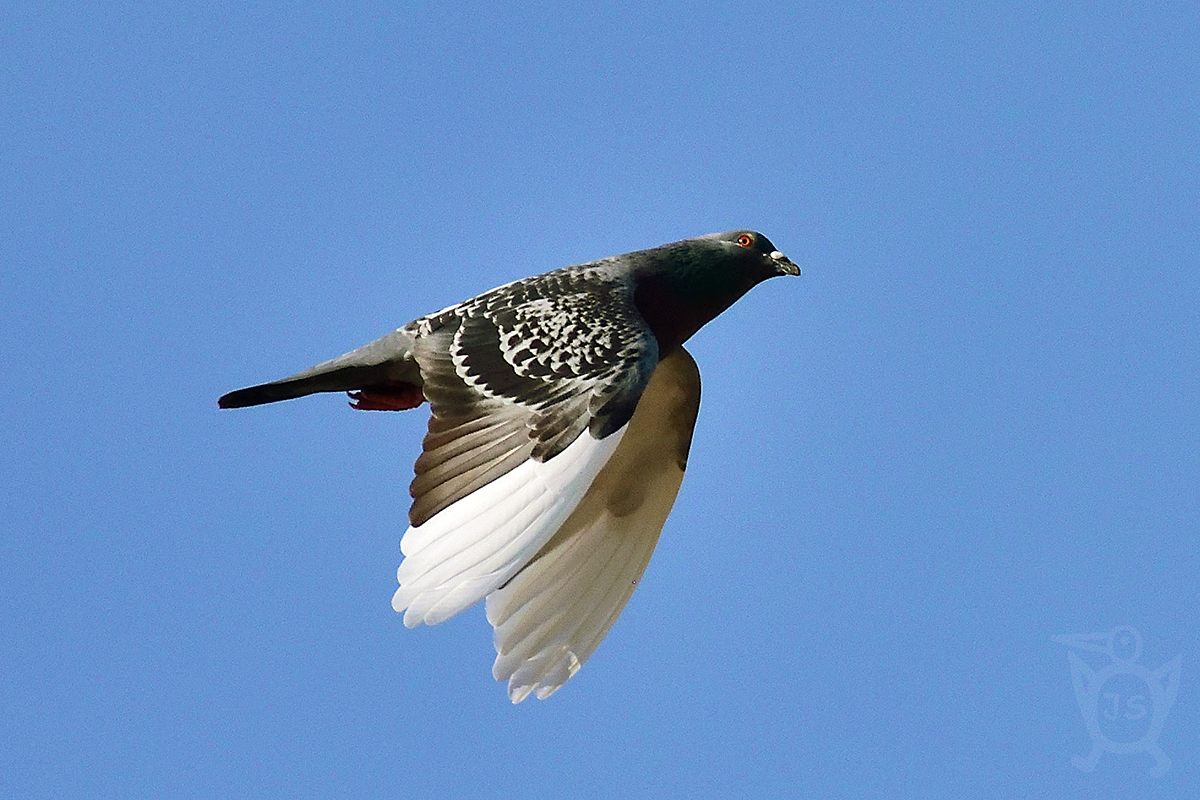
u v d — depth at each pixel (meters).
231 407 12.81
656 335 13.23
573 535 13.05
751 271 13.68
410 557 10.97
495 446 11.41
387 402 12.98
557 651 12.73
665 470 13.50
